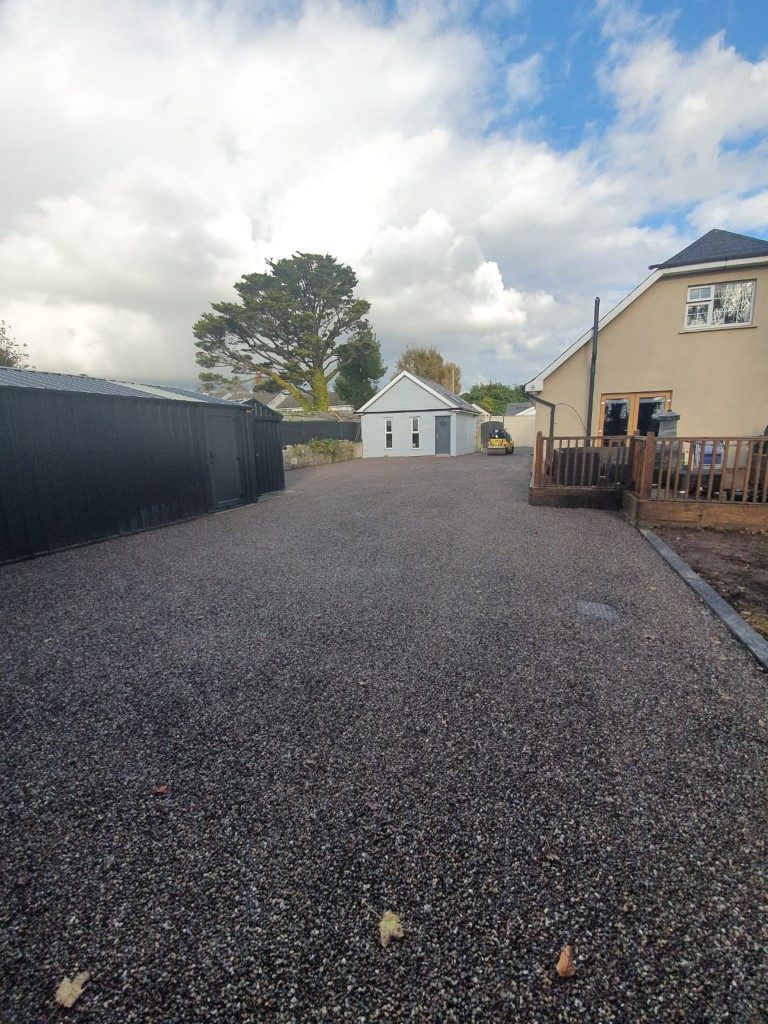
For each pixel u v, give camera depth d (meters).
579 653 3.29
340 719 2.62
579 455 9.27
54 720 2.71
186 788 2.15
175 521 8.95
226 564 5.88
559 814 1.93
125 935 1.51
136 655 3.49
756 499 6.86
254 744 2.44
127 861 1.78
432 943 1.46
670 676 2.98
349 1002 1.32
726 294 11.38
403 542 6.68
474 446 32.47
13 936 1.52
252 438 11.23
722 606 3.97
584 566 5.26
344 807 2.01
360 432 30.88
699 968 1.38
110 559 6.36
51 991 1.36
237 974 1.39
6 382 6.39
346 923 1.53
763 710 2.62
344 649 3.46
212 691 2.96
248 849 1.82
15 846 1.86
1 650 3.63
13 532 6.29
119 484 7.79
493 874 1.68
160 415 8.58
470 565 5.42
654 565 5.25
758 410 11.34
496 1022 1.26
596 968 1.38
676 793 2.03
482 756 2.29
